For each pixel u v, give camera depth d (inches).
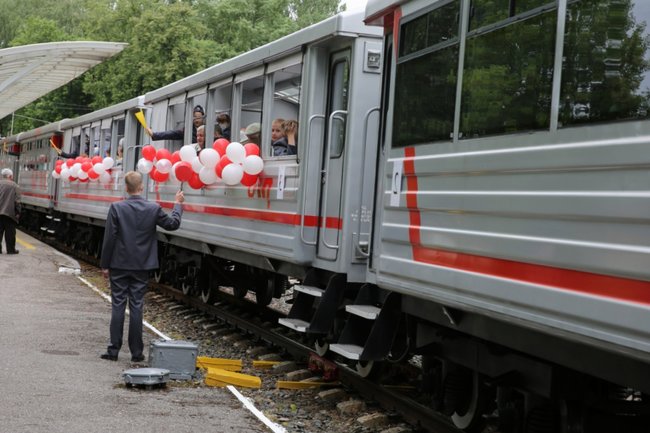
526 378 224.7
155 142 593.9
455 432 261.4
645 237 155.6
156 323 489.4
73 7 2812.5
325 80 352.2
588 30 179.2
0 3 2780.5
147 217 343.0
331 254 337.1
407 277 253.9
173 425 250.8
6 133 2689.5
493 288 205.5
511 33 209.2
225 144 424.2
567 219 179.2
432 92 249.6
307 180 348.5
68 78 929.5
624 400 218.4
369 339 278.1
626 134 164.2
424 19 258.1
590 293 170.1
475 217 217.2
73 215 900.6
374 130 332.2
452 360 261.9
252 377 326.0
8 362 326.3
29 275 624.7
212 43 1893.5
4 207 756.6
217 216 450.3
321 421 284.2
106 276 351.3
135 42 1756.9
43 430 236.4
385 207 274.1
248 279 511.5
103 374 315.9
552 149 187.0
